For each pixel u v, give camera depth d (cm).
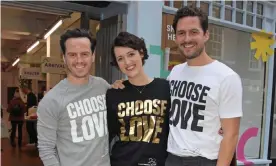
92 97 208
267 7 488
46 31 741
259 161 482
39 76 863
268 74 495
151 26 379
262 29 486
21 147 768
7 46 1081
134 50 206
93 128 202
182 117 197
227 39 457
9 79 1123
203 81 192
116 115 208
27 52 1063
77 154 195
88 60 199
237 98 182
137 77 211
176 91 205
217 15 448
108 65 405
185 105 197
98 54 428
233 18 458
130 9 381
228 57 460
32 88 867
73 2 392
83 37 198
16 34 840
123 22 388
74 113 198
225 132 184
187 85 200
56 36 770
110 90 215
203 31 193
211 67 193
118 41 207
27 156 665
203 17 191
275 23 498
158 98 209
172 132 200
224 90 183
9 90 1108
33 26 742
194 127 190
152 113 206
